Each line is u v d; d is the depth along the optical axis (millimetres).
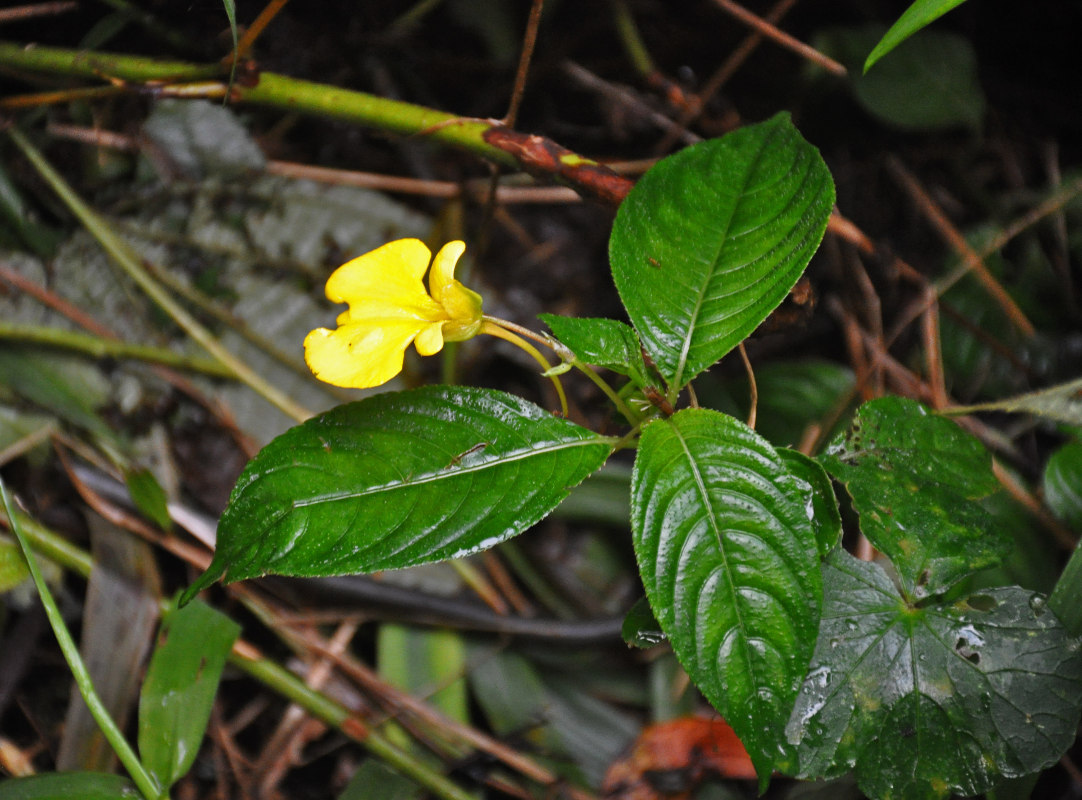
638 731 473
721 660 337
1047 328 530
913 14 361
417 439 353
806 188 354
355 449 352
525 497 351
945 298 538
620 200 414
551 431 357
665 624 339
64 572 478
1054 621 378
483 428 355
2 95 540
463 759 465
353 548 345
